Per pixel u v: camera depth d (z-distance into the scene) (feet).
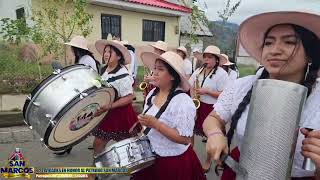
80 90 9.95
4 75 28.12
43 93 9.88
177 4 54.19
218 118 5.82
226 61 16.78
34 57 32.40
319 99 4.67
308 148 4.04
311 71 4.75
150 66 10.99
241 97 5.51
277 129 3.80
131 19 47.26
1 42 32.76
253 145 3.98
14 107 22.80
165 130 8.46
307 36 4.60
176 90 8.91
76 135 11.35
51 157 16.70
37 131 10.35
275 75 4.90
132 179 9.49
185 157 9.03
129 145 8.71
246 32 5.44
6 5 46.01
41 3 30.96
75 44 16.31
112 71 12.83
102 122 13.04
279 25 4.77
